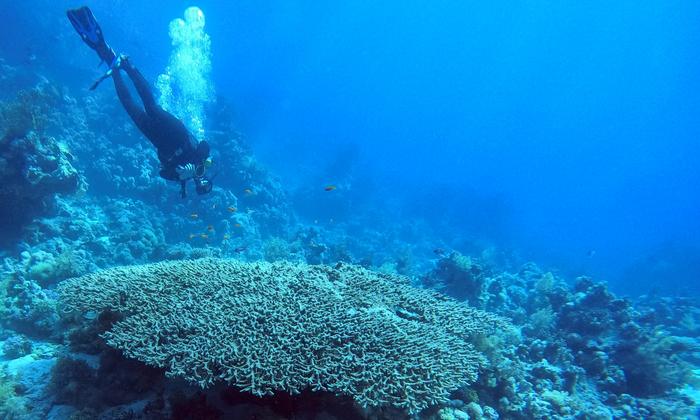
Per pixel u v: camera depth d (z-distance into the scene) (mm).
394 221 35625
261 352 4340
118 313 5402
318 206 30047
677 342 11227
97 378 5184
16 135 9539
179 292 5660
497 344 7211
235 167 20516
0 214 9305
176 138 6312
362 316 5270
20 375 5418
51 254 9406
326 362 4344
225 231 16359
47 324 7074
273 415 4484
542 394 7445
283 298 5484
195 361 4164
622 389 8625
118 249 11492
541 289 13867
